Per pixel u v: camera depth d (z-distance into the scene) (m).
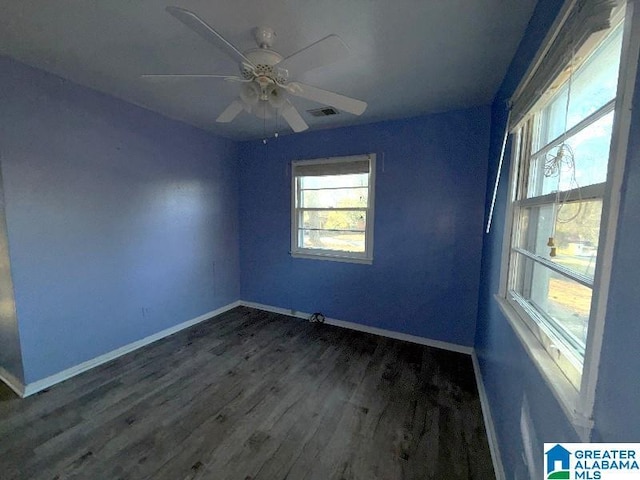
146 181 2.78
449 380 2.31
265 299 3.93
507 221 1.68
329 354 2.74
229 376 2.34
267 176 3.72
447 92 2.28
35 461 1.51
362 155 3.07
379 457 1.57
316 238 3.57
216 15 1.41
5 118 1.85
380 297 3.17
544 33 1.21
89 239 2.36
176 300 3.19
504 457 1.42
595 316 0.69
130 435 1.70
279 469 1.49
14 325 2.02
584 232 0.90
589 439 0.70
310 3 1.32
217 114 2.86
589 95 0.97
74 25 1.50
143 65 1.92
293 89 1.55
